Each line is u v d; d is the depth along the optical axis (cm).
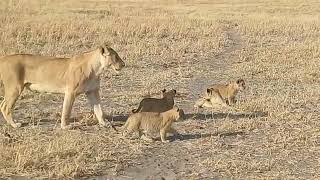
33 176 1018
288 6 6181
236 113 1532
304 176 1055
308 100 1678
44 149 1131
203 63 2398
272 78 2055
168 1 6944
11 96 1357
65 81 1360
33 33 2967
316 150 1209
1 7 4575
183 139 1274
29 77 1370
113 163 1105
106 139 1243
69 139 1202
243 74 2141
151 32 3238
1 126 1361
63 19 3841
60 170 1035
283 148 1220
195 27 3606
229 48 2866
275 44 3036
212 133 1326
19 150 1105
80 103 1614
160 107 1409
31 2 5397
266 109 1561
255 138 1293
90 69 1354
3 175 1014
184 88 1883
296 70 2203
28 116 1470
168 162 1127
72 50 2655
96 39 2973
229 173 1062
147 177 1045
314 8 5869
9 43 2684
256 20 4219
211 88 1616
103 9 5256
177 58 2483
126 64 2295
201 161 1132
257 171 1077
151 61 2392
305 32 3566
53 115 1483
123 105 1611
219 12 5250
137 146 1205
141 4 6341
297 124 1415
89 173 1046
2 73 1358
